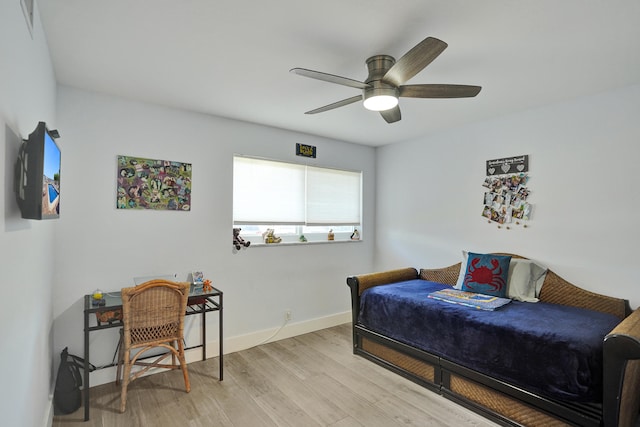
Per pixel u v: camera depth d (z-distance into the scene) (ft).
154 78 7.79
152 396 8.07
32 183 4.07
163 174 9.57
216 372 9.36
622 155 8.23
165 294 7.89
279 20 5.52
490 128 10.81
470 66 7.11
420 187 13.03
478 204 11.14
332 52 6.57
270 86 8.24
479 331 7.64
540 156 9.66
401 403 7.92
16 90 3.90
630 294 8.10
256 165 11.46
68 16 5.39
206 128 10.32
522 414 6.84
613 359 5.55
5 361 3.52
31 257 4.96
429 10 5.23
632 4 5.03
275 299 11.84
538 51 6.48
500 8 5.15
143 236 9.25
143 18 5.46
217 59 6.88
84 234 8.45
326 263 13.25
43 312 6.24
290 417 7.30
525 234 9.98
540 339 6.70
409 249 13.41
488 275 9.84
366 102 6.73
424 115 10.41
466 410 7.66
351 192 14.10
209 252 10.35
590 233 8.73
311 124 11.41
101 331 8.63
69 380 7.45
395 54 6.62
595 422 5.87
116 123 8.87
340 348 11.17
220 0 5.00
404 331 9.27
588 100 8.77
